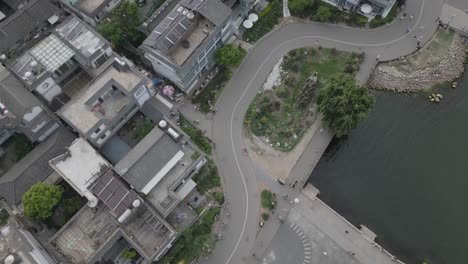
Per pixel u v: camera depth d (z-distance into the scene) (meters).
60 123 84.88
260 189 84.44
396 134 92.88
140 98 84.12
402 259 80.19
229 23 92.38
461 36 100.19
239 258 78.69
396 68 97.44
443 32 100.44
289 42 99.38
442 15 101.38
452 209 84.69
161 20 93.75
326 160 90.94
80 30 87.88
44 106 83.31
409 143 91.81
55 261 69.88
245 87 94.19
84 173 76.19
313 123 90.81
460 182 87.25
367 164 90.19
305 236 80.75
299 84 94.31
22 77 81.44
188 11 87.62
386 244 81.69
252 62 97.06
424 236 82.38
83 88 86.31
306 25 101.19
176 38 85.06
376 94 96.69
